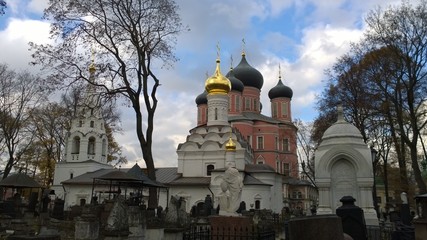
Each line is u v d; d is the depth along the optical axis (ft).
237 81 232.12
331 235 23.56
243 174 158.61
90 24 85.35
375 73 108.17
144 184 91.45
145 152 88.02
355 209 44.24
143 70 89.35
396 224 61.77
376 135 122.93
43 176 192.34
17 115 139.85
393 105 107.86
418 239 43.73
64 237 56.29
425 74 98.27
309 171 169.78
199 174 167.63
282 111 249.75
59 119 166.61
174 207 55.16
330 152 83.15
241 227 50.52
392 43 100.27
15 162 151.12
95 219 40.47
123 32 87.97
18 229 61.31
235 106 228.63
